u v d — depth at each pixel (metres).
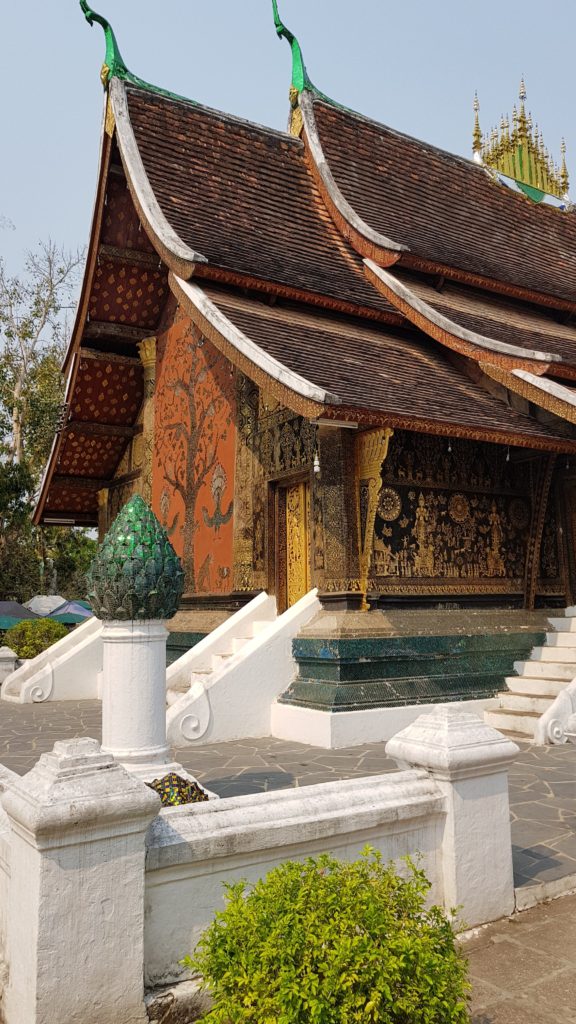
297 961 2.48
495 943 3.74
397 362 10.59
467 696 9.61
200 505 13.55
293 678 9.59
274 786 6.68
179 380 14.48
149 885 3.11
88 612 25.55
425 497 10.12
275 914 2.65
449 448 10.45
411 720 9.00
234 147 13.12
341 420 8.14
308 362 9.19
